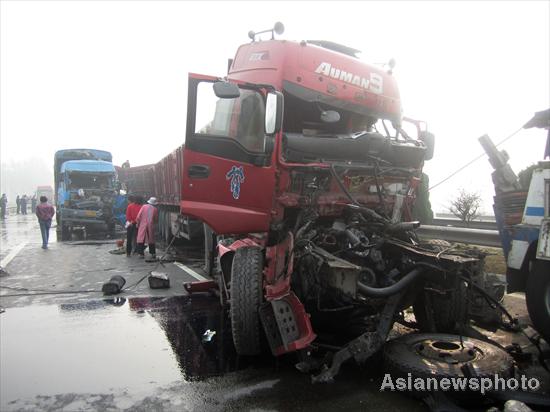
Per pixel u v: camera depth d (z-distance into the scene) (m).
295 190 5.46
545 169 4.85
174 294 8.70
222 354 5.44
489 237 8.54
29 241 18.94
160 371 4.95
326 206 5.56
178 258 13.34
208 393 4.39
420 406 4.02
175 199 14.42
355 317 5.54
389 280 5.17
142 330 6.42
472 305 5.70
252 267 5.17
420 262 4.89
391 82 6.82
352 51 7.02
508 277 5.28
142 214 13.33
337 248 5.44
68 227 21.27
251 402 4.17
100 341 5.96
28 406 4.18
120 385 4.61
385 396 4.23
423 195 10.96
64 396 4.38
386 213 6.08
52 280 10.17
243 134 5.75
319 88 6.03
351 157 5.78
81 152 25.58
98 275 10.77
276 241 5.43
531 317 4.80
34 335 6.23
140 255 13.80
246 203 5.36
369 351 4.56
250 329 5.03
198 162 5.43
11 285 9.63
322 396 4.25
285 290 4.77
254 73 6.08
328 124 6.34
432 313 5.50
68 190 21.14
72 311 7.46
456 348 4.50
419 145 6.59
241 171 5.36
